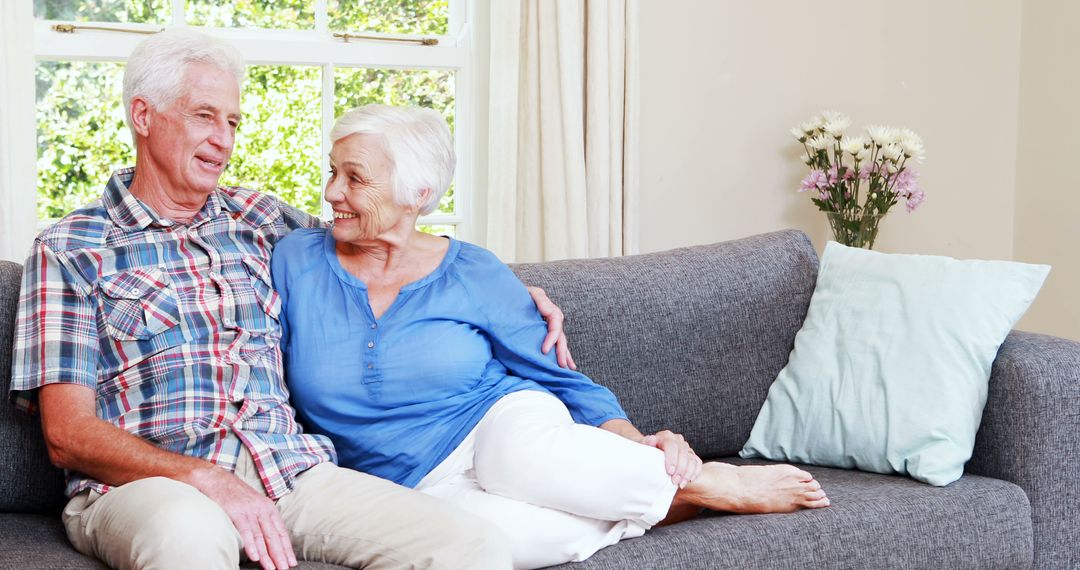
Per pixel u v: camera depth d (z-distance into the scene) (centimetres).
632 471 192
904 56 412
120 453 178
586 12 350
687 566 191
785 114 397
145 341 193
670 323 249
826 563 202
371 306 208
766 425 253
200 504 165
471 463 205
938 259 249
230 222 211
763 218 398
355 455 206
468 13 359
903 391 233
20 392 190
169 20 332
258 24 341
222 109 204
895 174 362
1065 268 410
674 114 381
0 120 295
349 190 203
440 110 362
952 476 224
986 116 426
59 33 318
